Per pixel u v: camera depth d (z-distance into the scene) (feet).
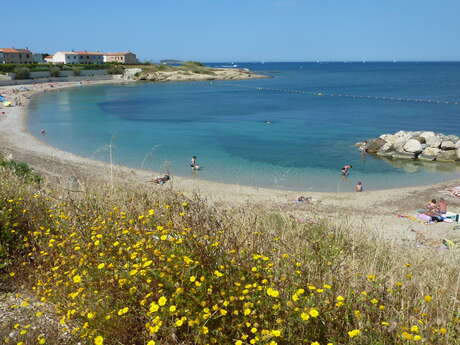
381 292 11.63
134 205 17.83
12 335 10.85
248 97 286.05
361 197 70.85
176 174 86.69
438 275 15.15
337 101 259.19
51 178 40.14
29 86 317.83
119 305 10.69
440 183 83.35
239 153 110.73
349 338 9.50
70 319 10.87
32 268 14.15
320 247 15.72
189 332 10.27
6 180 22.25
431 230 47.60
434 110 211.20
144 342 10.14
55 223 16.51
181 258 10.71
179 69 522.47
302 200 62.75
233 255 11.69
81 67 408.26
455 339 9.66
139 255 11.66
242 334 9.55
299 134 140.97
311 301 10.03
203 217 14.37
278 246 14.93
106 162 92.53
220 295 10.39
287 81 489.26
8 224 15.97
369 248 18.93
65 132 138.51
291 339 9.51
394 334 9.93
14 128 141.79
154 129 149.18
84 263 12.00
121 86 374.43
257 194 68.90
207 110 209.97
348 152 113.50
